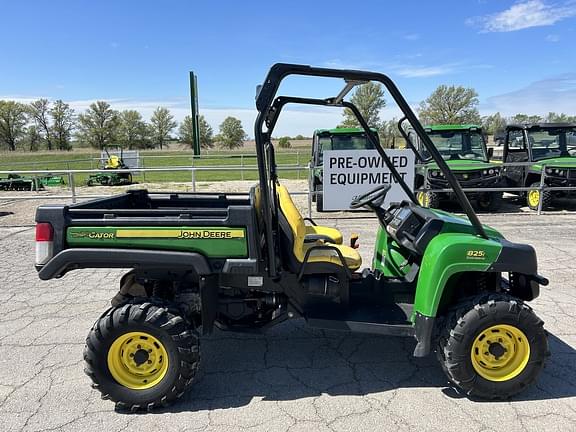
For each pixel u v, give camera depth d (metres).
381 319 3.13
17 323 4.24
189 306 3.15
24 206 11.51
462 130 10.99
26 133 71.25
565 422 2.72
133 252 2.80
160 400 2.84
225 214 3.04
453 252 2.85
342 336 3.98
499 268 2.88
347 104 3.40
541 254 6.29
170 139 78.06
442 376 3.29
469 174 9.76
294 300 3.23
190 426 2.72
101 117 72.81
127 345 2.88
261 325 3.26
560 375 3.25
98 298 4.90
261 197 2.96
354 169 8.61
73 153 51.75
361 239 7.25
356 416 2.80
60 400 3.00
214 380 3.26
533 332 2.87
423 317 2.89
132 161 24.22
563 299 4.69
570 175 9.35
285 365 3.47
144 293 3.38
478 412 2.83
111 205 3.65
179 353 2.80
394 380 3.24
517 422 2.72
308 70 2.70
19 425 2.74
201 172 26.19
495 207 10.47
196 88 25.12
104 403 2.97
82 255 2.79
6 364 3.47
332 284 3.20
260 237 3.05
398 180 3.85
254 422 2.75
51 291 5.12
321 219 8.98
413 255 3.47
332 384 3.19
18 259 6.46
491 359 2.92
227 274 3.05
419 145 9.92
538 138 10.45
